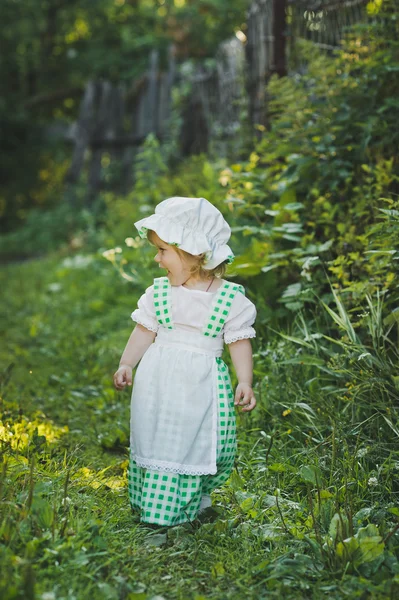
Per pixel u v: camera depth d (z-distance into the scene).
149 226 3.15
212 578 2.70
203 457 3.13
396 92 5.12
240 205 5.60
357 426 3.66
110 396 5.11
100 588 2.52
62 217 15.06
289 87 5.50
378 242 4.23
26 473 3.29
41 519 2.83
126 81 17.20
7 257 14.55
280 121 5.58
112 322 7.26
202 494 3.29
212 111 10.37
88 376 5.73
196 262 3.20
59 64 20.56
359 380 3.91
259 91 7.02
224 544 2.99
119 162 13.97
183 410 3.10
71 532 2.77
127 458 4.07
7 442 3.63
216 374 3.20
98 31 19.83
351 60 5.33
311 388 4.06
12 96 20.38
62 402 5.17
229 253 3.24
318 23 6.07
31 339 7.27
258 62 7.07
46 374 5.93
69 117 21.31
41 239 14.95
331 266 4.68
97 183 14.51
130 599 2.50
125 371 3.28
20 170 21.09
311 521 3.07
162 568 2.77
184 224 3.17
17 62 20.42
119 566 2.71
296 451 3.75
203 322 3.18
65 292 9.05
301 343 4.10
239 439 4.03
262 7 6.84
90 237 11.65
